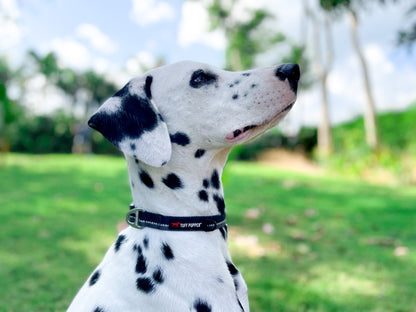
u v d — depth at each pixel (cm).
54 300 80
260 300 82
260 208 176
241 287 49
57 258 103
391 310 78
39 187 221
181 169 48
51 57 805
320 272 98
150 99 49
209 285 44
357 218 163
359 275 96
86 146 695
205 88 50
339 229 143
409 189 276
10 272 93
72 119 752
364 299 83
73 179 260
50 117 733
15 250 108
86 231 129
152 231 47
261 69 52
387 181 348
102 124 47
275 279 93
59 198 187
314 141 564
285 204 191
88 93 912
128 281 44
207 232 47
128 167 51
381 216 168
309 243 123
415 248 119
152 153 45
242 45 714
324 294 85
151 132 46
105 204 175
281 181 287
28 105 743
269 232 134
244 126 50
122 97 48
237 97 50
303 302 81
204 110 49
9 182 238
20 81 780
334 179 331
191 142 49
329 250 116
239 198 203
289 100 51
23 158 453
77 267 97
